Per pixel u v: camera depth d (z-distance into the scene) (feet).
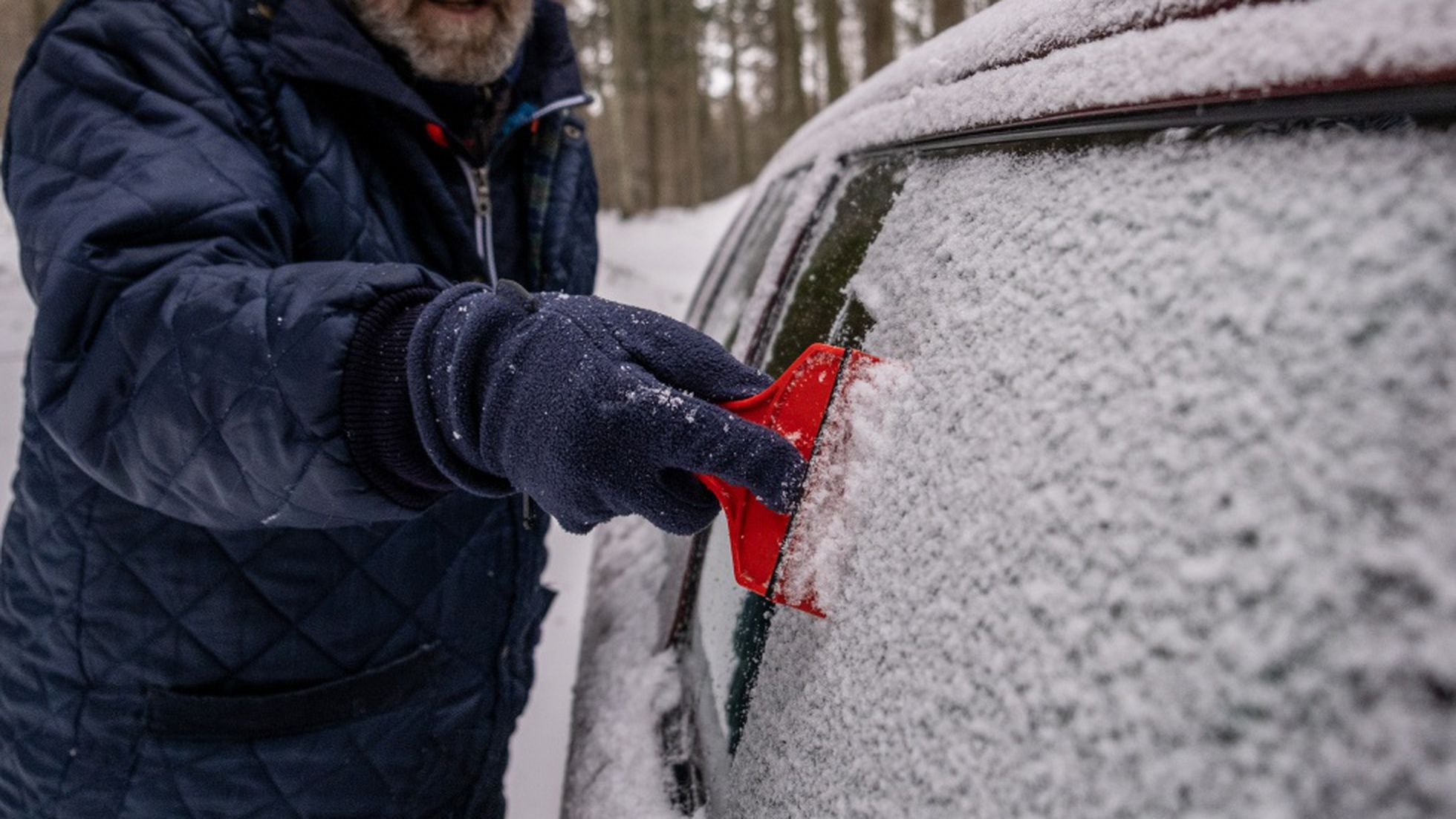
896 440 1.94
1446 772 0.83
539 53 4.42
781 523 1.98
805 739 1.94
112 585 3.13
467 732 3.77
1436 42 1.04
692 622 3.44
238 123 3.07
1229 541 1.07
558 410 1.91
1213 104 1.37
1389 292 1.02
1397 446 0.96
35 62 2.99
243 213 2.75
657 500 1.91
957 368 1.80
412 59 3.62
